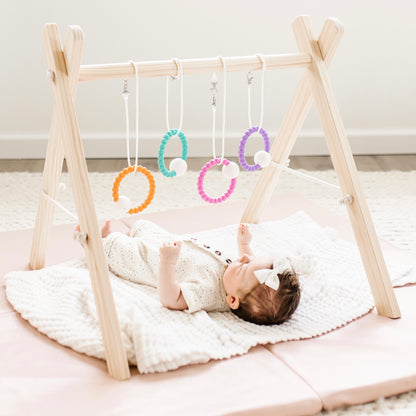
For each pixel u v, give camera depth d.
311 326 1.28
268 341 1.21
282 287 1.25
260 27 2.62
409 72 2.74
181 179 2.41
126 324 1.20
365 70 2.72
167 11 2.55
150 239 1.55
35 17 2.50
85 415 0.99
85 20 2.52
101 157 2.71
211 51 2.63
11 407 1.01
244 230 1.50
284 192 2.28
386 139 2.81
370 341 1.24
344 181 1.37
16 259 1.62
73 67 1.17
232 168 1.45
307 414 1.04
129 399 1.04
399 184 2.36
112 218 1.99
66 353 1.19
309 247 1.61
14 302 1.35
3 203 2.12
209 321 1.26
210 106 2.70
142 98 2.65
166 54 2.62
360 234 1.36
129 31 2.56
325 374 1.12
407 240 1.84
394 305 1.34
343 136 1.38
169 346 1.16
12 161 2.64
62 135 1.18
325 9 2.61
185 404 1.02
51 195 1.45
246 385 1.08
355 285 1.45
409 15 2.65
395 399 1.11
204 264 1.37
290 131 1.58
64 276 1.43
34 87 2.61
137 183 2.36
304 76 1.49
